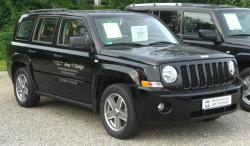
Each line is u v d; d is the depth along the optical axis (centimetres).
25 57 906
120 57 707
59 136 733
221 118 841
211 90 692
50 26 859
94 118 842
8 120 831
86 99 773
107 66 715
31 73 898
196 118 677
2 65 1489
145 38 794
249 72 892
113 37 768
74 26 803
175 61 675
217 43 935
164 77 662
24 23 941
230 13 973
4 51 1605
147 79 662
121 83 704
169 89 664
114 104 716
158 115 661
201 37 943
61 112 887
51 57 834
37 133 750
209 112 692
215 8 982
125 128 695
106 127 730
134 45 767
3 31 1744
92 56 746
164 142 698
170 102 658
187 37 995
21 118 845
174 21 1031
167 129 766
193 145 684
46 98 1005
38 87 891
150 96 657
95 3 1938
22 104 928
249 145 684
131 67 684
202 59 698
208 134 740
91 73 749
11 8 1788
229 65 736
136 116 680
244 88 901
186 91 673
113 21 787
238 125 795
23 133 750
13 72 962
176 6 1043
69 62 792
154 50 732
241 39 916
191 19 1000
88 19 780
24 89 928
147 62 671
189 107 666
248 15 995
